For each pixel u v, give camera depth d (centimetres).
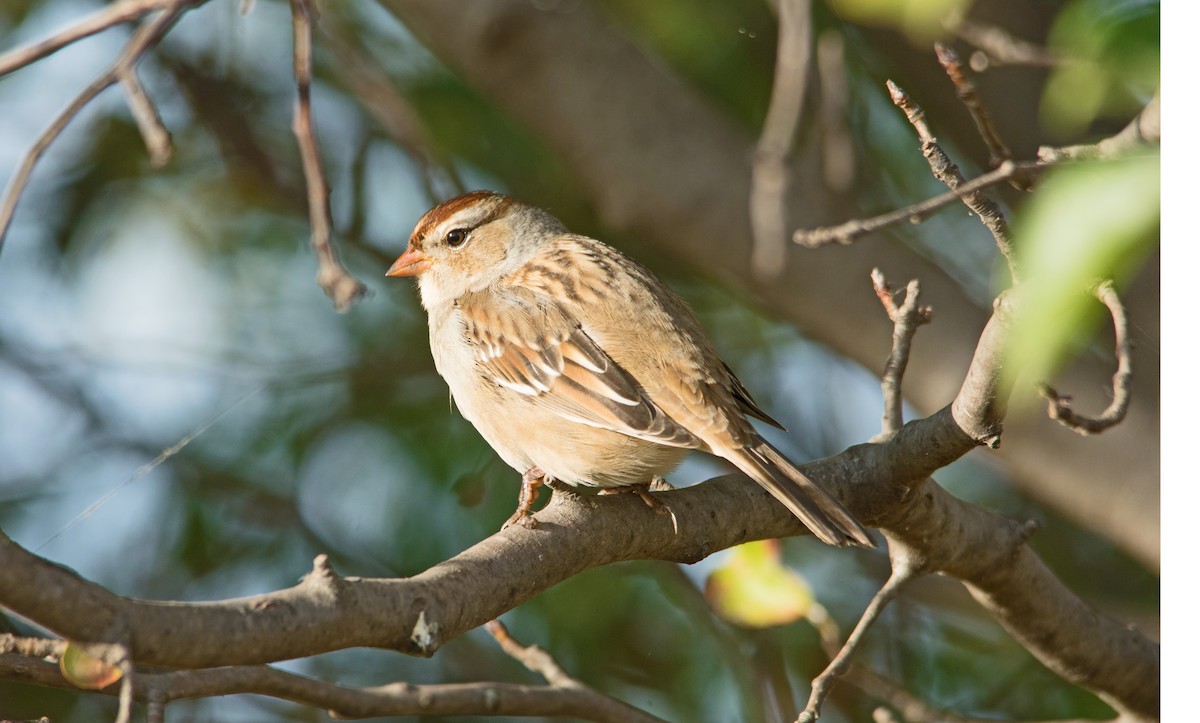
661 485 833
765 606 846
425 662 1092
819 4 1170
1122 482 1009
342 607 544
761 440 765
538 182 1263
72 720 1002
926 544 769
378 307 1241
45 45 507
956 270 1274
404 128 1102
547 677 812
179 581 1105
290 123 1293
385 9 1149
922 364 1058
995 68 1159
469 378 866
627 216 1059
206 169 1274
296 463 1147
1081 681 855
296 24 548
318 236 537
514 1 1025
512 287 870
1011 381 604
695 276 1293
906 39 1139
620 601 1078
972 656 1113
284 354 1222
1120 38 547
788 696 1017
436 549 1077
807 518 700
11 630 916
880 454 738
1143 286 1048
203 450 1155
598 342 822
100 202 1241
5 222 479
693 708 1069
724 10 1198
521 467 861
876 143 1243
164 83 1272
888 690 895
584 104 1043
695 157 1051
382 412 1158
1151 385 1044
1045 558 1184
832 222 1058
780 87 749
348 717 723
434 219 973
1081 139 1120
